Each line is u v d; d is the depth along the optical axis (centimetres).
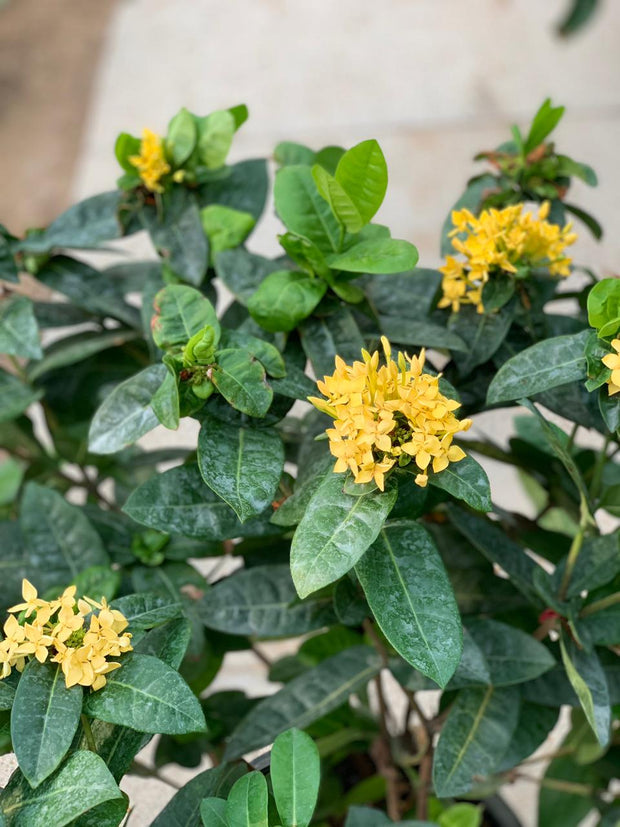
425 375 55
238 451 59
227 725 84
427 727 76
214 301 79
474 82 221
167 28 248
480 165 199
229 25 245
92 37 251
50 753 52
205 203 79
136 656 55
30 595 55
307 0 249
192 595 72
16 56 249
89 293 82
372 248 66
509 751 71
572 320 74
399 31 236
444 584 56
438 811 89
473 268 69
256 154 207
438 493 63
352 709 89
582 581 68
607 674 71
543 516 83
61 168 217
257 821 54
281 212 68
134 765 69
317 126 214
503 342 72
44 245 78
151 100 228
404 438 55
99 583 69
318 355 67
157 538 74
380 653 71
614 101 211
